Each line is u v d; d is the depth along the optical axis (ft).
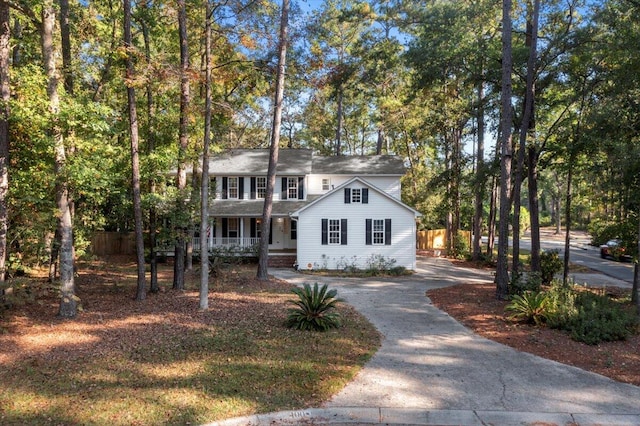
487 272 74.84
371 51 94.63
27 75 34.17
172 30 54.75
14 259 37.32
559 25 58.90
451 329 34.68
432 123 97.40
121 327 33.42
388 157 99.50
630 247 45.42
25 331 31.40
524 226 165.99
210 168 88.12
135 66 41.60
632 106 45.09
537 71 55.47
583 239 158.81
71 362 25.34
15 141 35.35
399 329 34.55
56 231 42.16
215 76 46.44
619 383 23.56
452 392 22.13
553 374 24.80
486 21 66.18
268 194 61.46
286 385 22.49
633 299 46.50
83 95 42.34
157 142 50.57
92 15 50.55
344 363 26.00
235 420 18.74
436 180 93.86
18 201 36.27
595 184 51.57
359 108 135.03
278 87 60.75
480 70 62.39
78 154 36.17
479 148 89.51
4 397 20.36
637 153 38.65
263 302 43.91
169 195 46.37
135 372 23.86
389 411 19.85
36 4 31.91
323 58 56.85
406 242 74.95
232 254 80.84
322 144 152.25
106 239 96.73
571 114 58.80
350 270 73.00
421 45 62.85
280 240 91.15
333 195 75.41
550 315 34.65
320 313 33.83
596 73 53.01
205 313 38.47
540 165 64.64
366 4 86.53
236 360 26.00
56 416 18.62
